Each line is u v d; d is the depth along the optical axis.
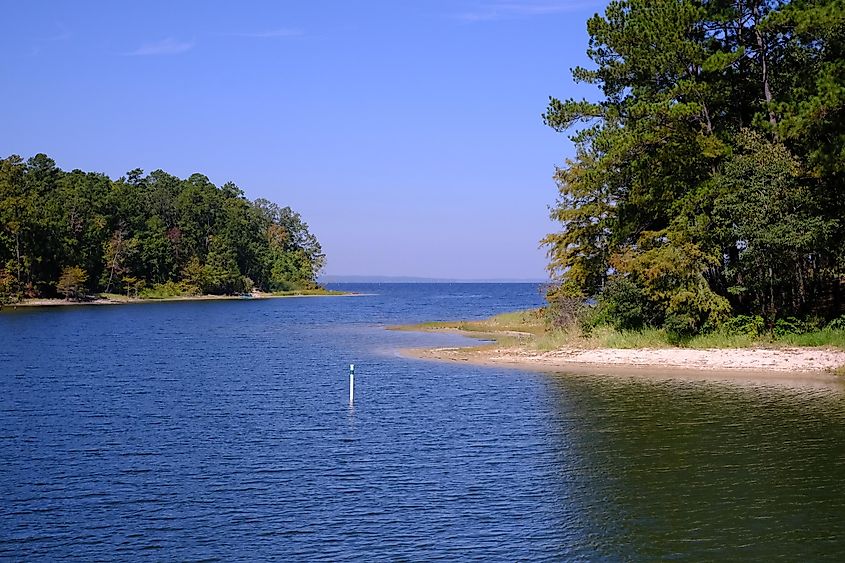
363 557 11.24
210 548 11.64
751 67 36.53
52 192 127.00
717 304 34.41
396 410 23.27
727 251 36.06
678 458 16.58
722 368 30.53
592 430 19.69
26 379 31.34
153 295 134.88
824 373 28.64
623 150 35.16
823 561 10.78
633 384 27.41
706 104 35.78
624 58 37.06
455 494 14.28
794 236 30.56
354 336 55.34
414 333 57.41
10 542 11.90
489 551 11.43
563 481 15.03
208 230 153.12
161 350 45.12
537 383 28.39
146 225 139.75
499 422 21.12
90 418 22.31
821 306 35.88
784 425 19.69
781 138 31.83
